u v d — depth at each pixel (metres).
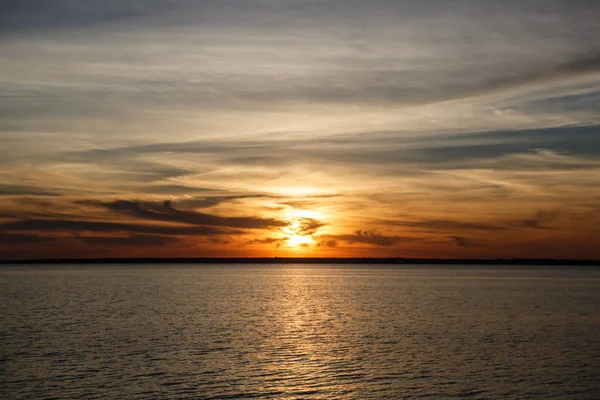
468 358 60.91
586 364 57.84
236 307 118.00
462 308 115.38
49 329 81.25
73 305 119.25
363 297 148.88
